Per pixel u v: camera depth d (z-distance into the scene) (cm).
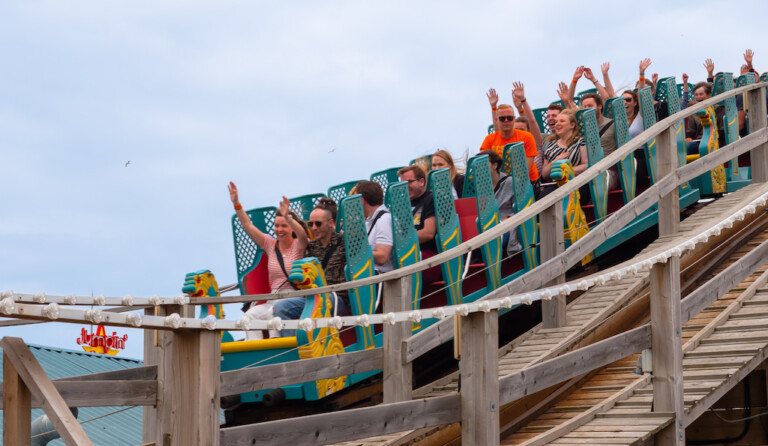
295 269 1941
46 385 1099
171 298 1658
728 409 2094
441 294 2214
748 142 2633
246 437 1241
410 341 1856
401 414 1446
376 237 2098
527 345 2059
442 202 2159
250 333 2103
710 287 1933
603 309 2161
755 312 2095
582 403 1928
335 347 1964
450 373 2212
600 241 2169
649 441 1773
